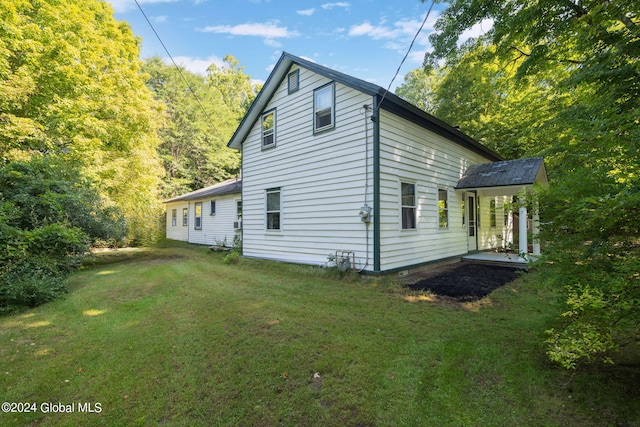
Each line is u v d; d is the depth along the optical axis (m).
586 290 2.05
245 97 33.47
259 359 2.96
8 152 8.37
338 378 2.59
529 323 3.53
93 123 10.41
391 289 5.53
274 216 9.18
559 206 2.55
